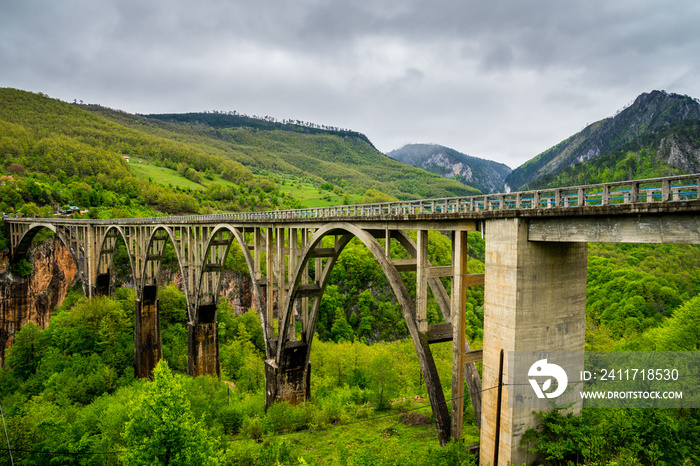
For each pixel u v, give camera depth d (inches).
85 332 2038.6
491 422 640.4
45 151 5137.8
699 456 598.9
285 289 1229.1
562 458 580.1
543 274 615.2
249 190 6879.9
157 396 693.9
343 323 3100.4
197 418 1123.3
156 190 5128.0
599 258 3078.2
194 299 1715.1
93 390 1646.2
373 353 1777.8
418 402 1387.8
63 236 2404.0
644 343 1272.1
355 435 1116.5
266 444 1056.8
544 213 554.9
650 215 473.4
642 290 2247.8
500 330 623.5
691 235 439.8
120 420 1012.5
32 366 1897.1
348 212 1021.8
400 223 830.5
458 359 707.4
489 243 642.8
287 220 1163.3
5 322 2667.3
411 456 778.2
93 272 2278.5
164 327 2458.2
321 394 1465.3
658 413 631.8
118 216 3870.6
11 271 2694.4
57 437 882.8
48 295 2898.6
